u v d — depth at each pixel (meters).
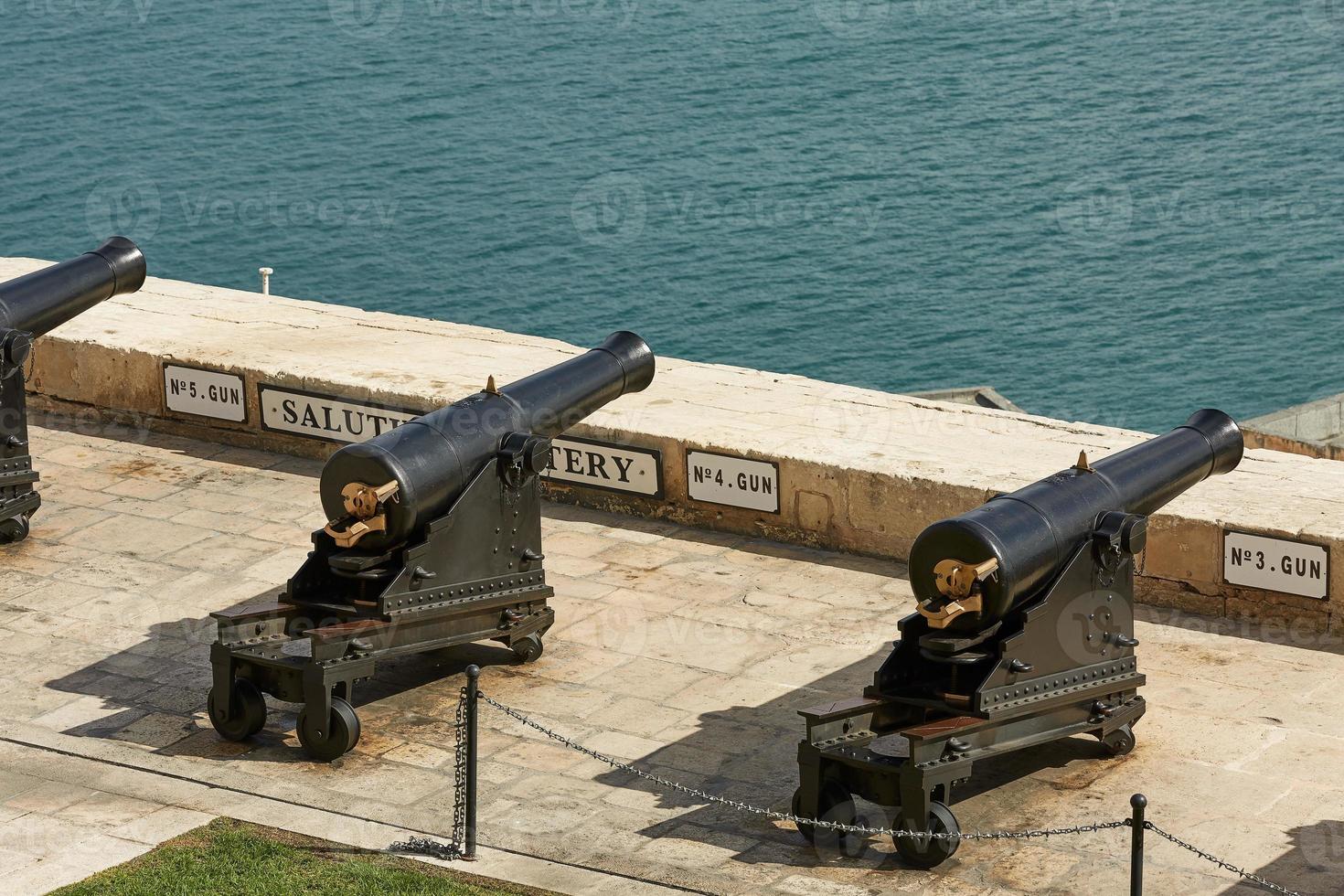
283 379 21.00
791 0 115.88
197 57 103.12
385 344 22.17
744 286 73.38
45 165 85.56
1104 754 14.48
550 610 16.39
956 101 95.94
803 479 18.48
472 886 12.59
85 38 106.50
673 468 19.14
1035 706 13.61
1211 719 15.02
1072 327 70.00
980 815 13.66
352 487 14.97
